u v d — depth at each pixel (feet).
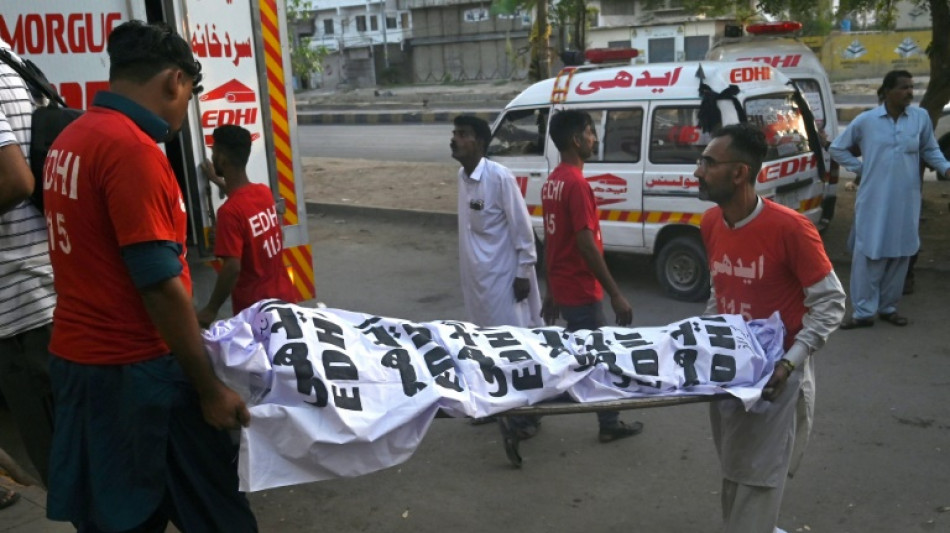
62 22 13.53
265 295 13.38
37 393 11.23
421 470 14.96
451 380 9.17
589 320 15.26
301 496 14.14
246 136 12.94
